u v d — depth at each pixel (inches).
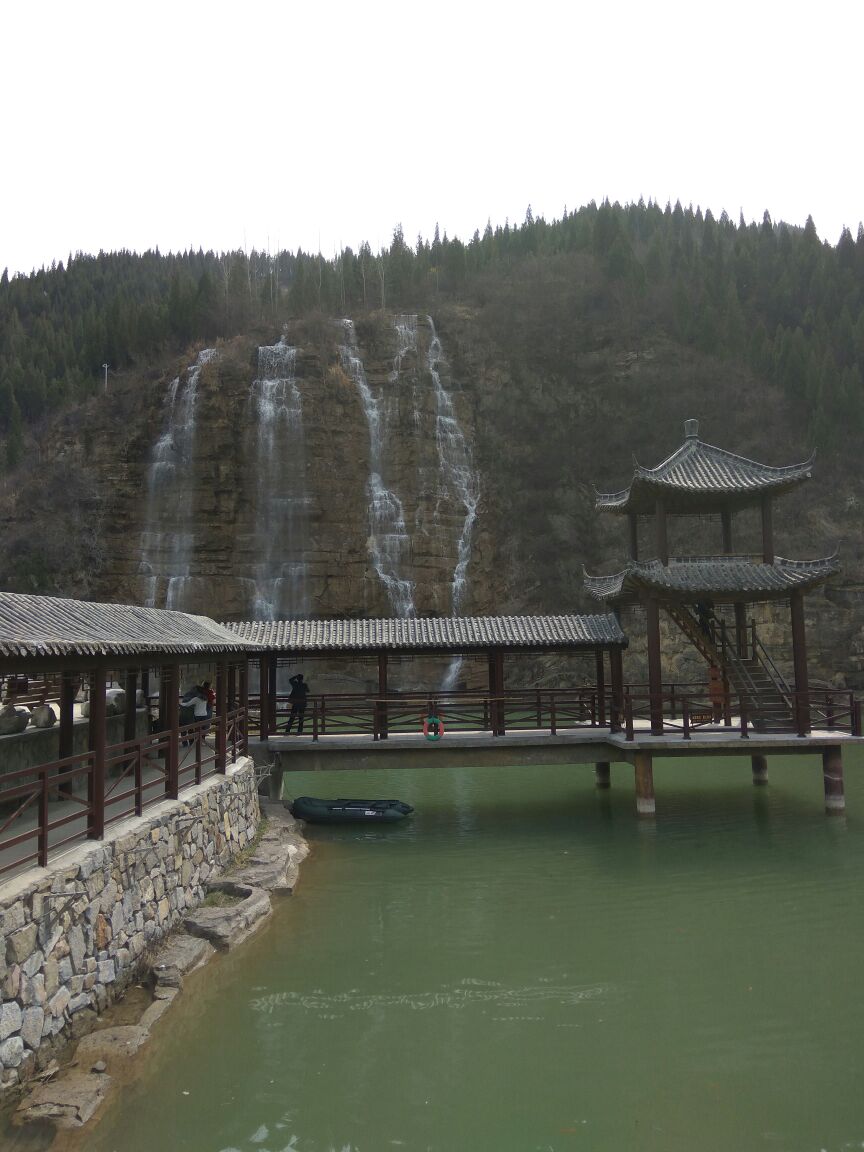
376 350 2240.4
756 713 812.6
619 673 834.8
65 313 3132.4
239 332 2484.0
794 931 477.4
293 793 903.7
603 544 2068.2
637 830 722.2
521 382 2299.5
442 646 792.9
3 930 284.8
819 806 801.6
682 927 486.3
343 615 1935.3
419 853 659.4
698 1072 325.4
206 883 522.3
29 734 526.6
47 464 2031.3
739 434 2108.8
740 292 2583.7
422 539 2005.4
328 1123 291.3
